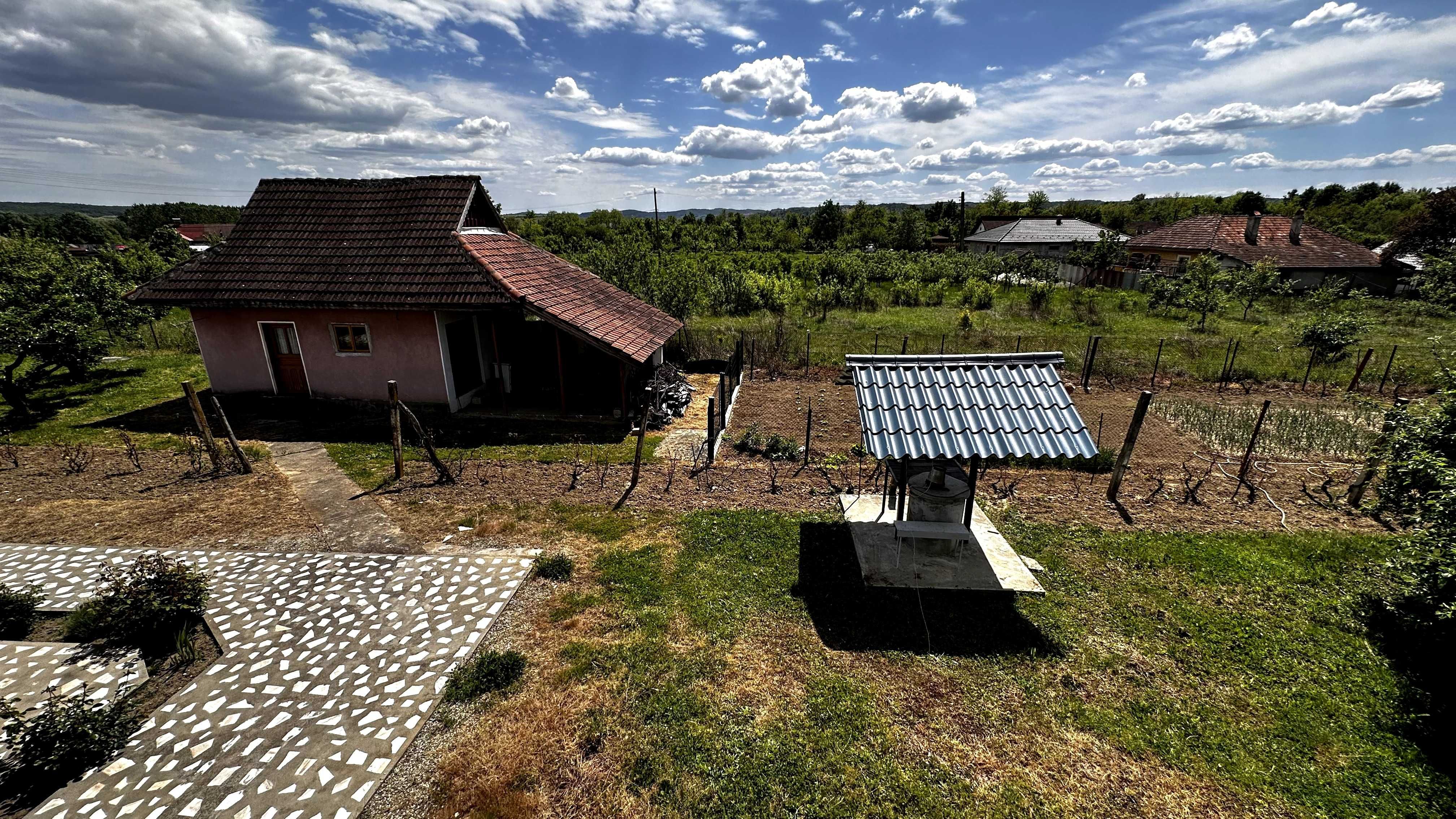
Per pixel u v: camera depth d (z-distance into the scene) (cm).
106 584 673
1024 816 407
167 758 449
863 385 641
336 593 659
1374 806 409
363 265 1312
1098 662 548
